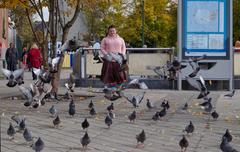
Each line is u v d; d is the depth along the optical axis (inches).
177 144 328.8
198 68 493.0
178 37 742.5
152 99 601.9
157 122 418.0
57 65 566.9
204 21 741.9
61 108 496.7
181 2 740.7
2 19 1389.0
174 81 762.8
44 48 599.8
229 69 747.4
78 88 761.6
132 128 387.9
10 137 334.0
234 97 633.0
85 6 711.7
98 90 711.1
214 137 355.6
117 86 540.7
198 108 510.3
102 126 394.0
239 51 788.0
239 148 317.1
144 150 309.9
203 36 741.3
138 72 792.3
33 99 494.3
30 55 1011.9
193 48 741.9
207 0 738.8
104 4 726.5
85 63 815.1
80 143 325.1
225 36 745.0
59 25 636.7
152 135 360.2
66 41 570.3
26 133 313.1
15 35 1738.4
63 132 365.7
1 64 1299.2
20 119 359.9
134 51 792.3
